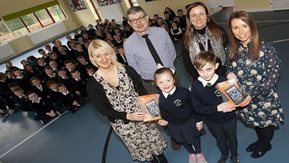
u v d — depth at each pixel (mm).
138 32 2619
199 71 2053
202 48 2430
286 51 4625
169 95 2219
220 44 2381
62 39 15016
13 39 14281
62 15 16188
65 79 5480
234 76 2078
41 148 4625
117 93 2184
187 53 2531
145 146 2607
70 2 15836
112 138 4086
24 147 4863
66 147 4344
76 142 4371
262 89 2021
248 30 1837
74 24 16562
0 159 4730
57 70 6047
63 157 4105
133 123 2393
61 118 5418
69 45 7996
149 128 2539
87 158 3857
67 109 5496
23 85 6484
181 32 6969
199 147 2715
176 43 6918
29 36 14789
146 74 2840
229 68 2215
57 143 4566
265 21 6523
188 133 2477
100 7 14156
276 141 2873
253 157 2773
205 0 8727
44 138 4906
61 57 7375
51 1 15430
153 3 10672
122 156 3607
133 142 2527
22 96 5711
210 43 2393
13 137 5426
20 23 14656
